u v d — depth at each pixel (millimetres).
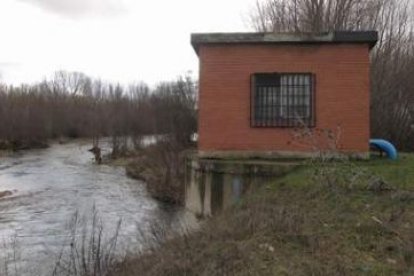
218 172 13375
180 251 8414
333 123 14352
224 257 7387
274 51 14516
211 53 14594
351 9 26750
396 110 27547
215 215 11703
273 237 7965
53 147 60969
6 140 57719
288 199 10352
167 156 32031
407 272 6508
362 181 10438
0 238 16969
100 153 48875
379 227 7988
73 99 79250
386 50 28562
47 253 14281
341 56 14430
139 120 57719
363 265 6781
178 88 48719
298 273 6617
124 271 8781
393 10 29594
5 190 28000
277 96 14508
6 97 65938
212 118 14547
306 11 26484
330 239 7719
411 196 9336
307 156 14234
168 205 23328
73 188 29000
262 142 14430
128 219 19594
